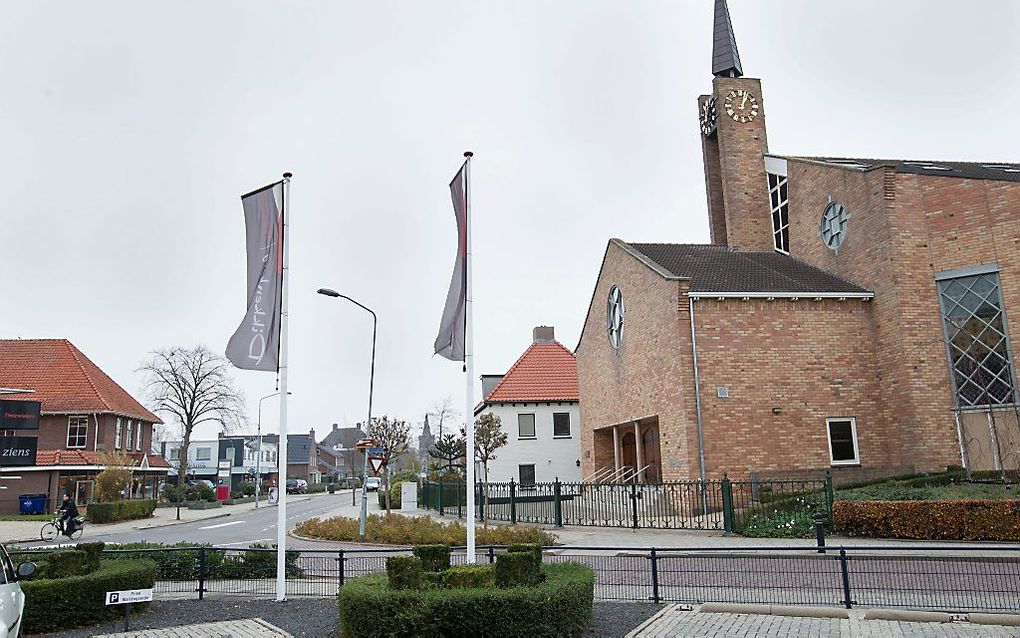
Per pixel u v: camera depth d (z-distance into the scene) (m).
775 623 9.44
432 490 34.62
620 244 28.94
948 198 23.25
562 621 8.67
